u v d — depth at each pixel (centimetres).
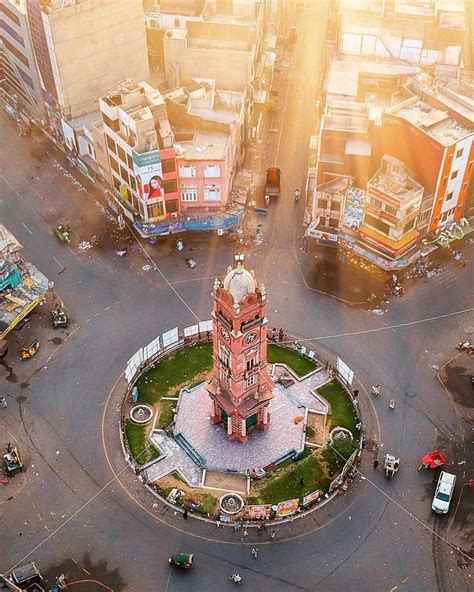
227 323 7331
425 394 9075
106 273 10606
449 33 12444
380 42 12694
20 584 7231
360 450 8419
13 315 9731
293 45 15700
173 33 11994
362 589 7300
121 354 9506
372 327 9869
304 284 10456
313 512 7888
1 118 13525
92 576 7362
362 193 10181
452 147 9769
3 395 9031
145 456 8362
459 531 7769
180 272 10625
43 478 8188
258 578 7362
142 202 10644
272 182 11788
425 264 10712
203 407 8844
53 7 10769
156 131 10194
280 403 8888
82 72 11556
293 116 13675
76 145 12000
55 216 11544
